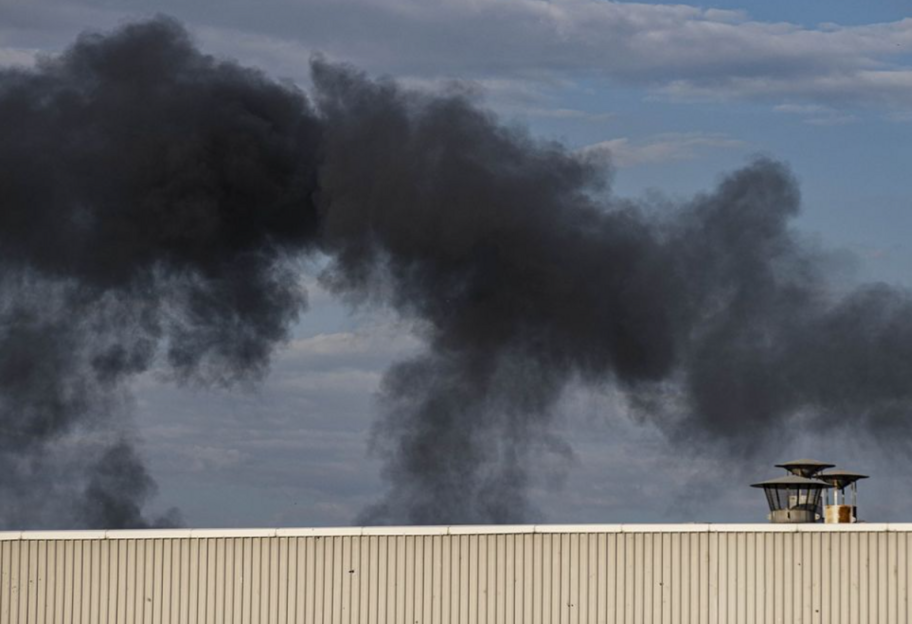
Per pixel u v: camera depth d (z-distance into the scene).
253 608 52.84
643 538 52.19
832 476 64.44
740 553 51.72
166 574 53.22
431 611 52.34
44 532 53.56
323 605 52.69
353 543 52.91
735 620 51.47
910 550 51.12
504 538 52.53
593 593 52.03
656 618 51.69
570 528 52.38
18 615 53.22
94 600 53.16
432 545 52.69
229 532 53.28
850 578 51.19
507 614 52.19
